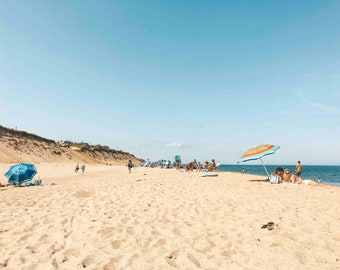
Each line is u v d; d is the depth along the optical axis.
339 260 4.12
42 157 64.00
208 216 6.75
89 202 8.86
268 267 3.93
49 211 7.60
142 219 6.52
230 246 4.76
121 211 7.40
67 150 83.12
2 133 62.69
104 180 18.25
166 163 47.38
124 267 3.94
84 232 5.55
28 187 14.11
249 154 14.32
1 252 4.52
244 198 8.86
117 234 5.40
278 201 8.25
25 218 6.80
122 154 130.50
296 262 4.07
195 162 30.38
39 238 5.22
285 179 14.06
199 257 4.29
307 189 10.77
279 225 5.77
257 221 6.12
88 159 88.00
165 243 4.94
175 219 6.52
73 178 22.69
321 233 5.23
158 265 4.01
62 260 4.16
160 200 8.89
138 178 18.61
